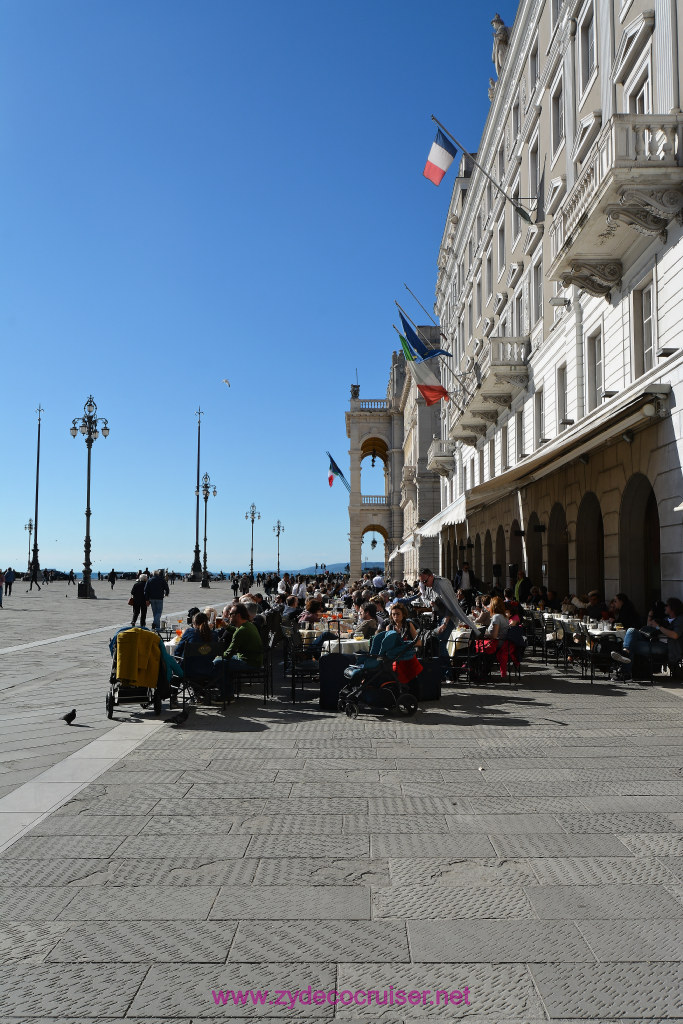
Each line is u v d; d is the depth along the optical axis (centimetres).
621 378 1662
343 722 977
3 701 1141
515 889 467
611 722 947
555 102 2216
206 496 7494
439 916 433
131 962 387
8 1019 341
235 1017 343
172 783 691
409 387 6975
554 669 1520
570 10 1958
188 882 480
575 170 1953
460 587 2588
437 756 783
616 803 623
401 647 1031
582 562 1981
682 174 1302
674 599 1309
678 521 1338
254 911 441
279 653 1761
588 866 500
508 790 662
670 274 1394
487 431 3362
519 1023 338
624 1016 342
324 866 504
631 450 1567
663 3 1373
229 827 577
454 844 540
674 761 750
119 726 956
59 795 655
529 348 2584
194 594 5434
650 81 1466
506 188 2936
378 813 606
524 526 2698
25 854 526
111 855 523
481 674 1340
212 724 970
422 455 6122
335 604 2592
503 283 3033
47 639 2056
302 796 651
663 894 458
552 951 395
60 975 376
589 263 1642
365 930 418
